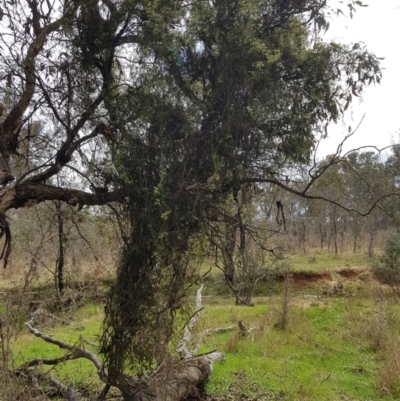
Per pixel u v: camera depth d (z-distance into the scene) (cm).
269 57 353
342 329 1006
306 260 2058
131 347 373
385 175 1478
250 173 383
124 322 369
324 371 761
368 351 866
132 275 367
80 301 1053
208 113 360
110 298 382
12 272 755
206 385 653
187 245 365
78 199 369
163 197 343
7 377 387
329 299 1411
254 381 696
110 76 360
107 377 412
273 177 391
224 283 1606
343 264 1906
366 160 1409
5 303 429
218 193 372
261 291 1633
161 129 350
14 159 418
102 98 359
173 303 364
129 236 374
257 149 378
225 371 730
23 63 350
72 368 720
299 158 381
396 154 1577
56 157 371
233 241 407
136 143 354
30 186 362
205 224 369
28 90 361
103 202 374
